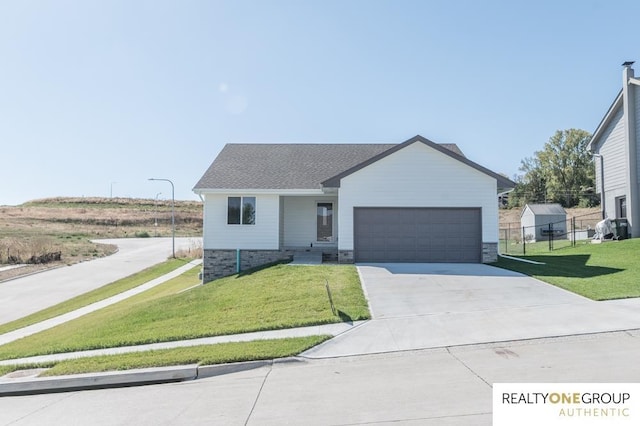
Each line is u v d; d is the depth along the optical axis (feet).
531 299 34.81
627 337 24.68
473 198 56.59
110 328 35.42
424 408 16.17
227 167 68.49
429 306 33.83
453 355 23.13
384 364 22.45
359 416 15.78
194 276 77.25
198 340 29.12
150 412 17.65
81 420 17.28
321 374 21.40
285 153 74.54
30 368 25.84
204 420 16.33
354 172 57.36
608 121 77.25
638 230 68.33
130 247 125.59
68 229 172.76
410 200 56.90
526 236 121.49
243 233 62.95
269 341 26.94
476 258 56.18
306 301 36.60
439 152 56.95
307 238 67.31
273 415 16.38
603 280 40.81
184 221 216.54
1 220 183.21
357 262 56.54
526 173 232.32
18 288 69.31
